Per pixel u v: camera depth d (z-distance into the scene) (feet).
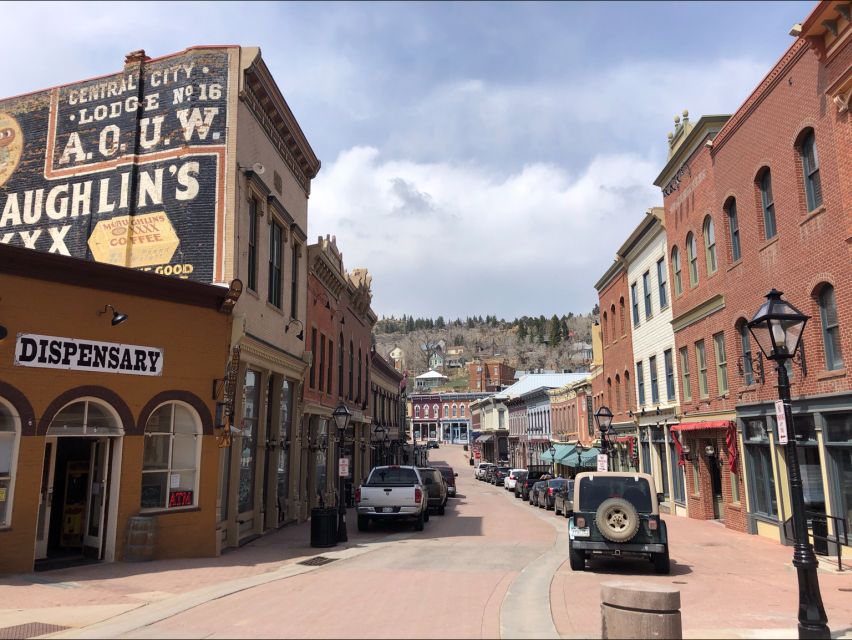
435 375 536.01
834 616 29.09
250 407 57.67
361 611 28.19
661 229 88.28
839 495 46.55
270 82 59.16
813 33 46.32
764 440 58.39
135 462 42.98
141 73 56.70
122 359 42.88
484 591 32.91
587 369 629.51
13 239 56.59
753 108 59.06
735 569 42.32
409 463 212.02
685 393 80.84
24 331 38.47
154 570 38.96
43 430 38.63
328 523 51.42
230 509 50.93
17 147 58.34
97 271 41.68
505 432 256.93
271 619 26.66
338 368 98.99
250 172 55.62
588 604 30.22
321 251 80.48
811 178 50.39
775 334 27.43
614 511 39.27
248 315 54.90
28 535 37.29
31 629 25.14
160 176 54.39
